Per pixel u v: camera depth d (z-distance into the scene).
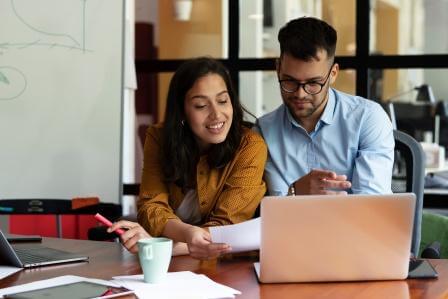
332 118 2.21
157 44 3.44
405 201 1.36
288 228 1.35
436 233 2.33
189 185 2.00
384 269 1.40
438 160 3.00
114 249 1.79
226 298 1.26
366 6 3.02
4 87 2.95
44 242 1.92
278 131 2.26
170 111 1.97
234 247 1.65
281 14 3.17
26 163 2.95
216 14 3.30
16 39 2.96
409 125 3.04
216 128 1.91
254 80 3.21
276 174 2.25
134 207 3.38
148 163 2.04
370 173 2.09
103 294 1.26
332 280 1.39
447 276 1.45
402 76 3.03
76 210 2.91
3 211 2.92
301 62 1.96
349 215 1.36
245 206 1.93
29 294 1.25
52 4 2.96
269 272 1.37
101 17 2.95
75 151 2.94
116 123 2.94
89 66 2.95
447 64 2.97
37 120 2.95
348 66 3.06
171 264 1.58
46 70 2.95
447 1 2.96
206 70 1.93
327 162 2.22
